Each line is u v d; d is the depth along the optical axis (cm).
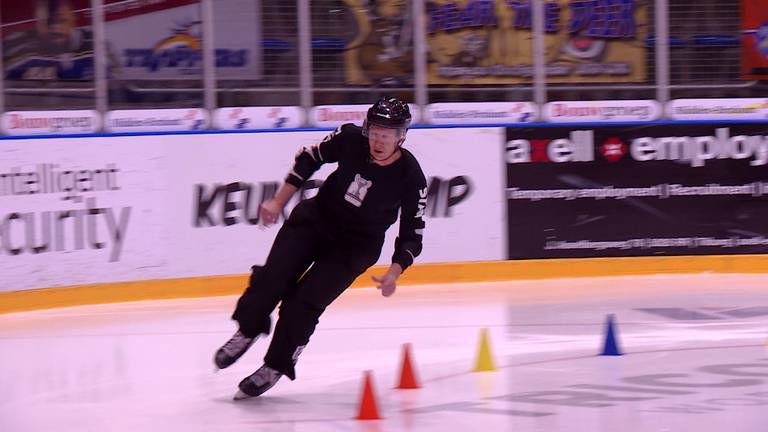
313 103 1823
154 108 1767
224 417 911
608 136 1802
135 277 1623
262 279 948
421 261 1750
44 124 1698
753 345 1195
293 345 955
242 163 1695
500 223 1781
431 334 1302
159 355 1211
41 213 1546
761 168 1827
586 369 1078
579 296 1580
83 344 1285
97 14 1711
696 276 1778
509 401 942
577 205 1797
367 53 1828
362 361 1152
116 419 914
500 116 1866
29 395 1019
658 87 1881
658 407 906
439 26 1848
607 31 1878
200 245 1669
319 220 955
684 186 1816
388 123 890
